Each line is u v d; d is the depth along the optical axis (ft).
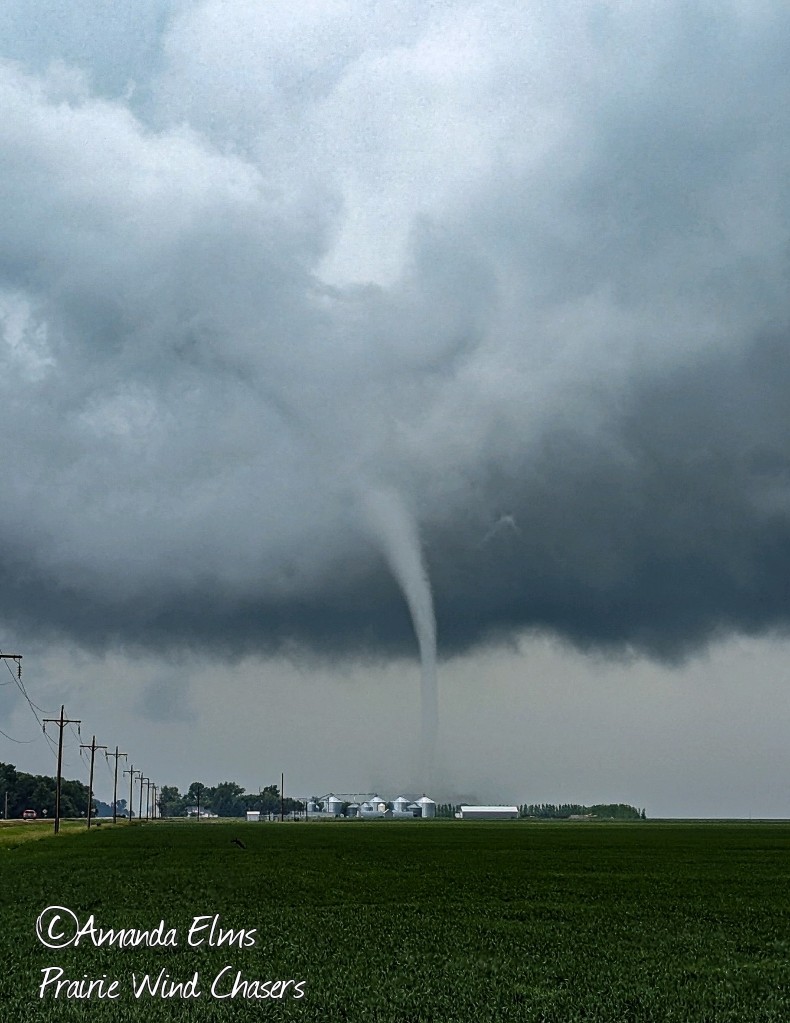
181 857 305.94
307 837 474.90
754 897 195.72
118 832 535.60
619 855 335.47
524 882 225.15
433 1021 90.94
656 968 116.26
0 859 292.81
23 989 103.45
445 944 132.36
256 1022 90.38
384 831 586.86
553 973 112.68
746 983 107.96
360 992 102.32
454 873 249.55
